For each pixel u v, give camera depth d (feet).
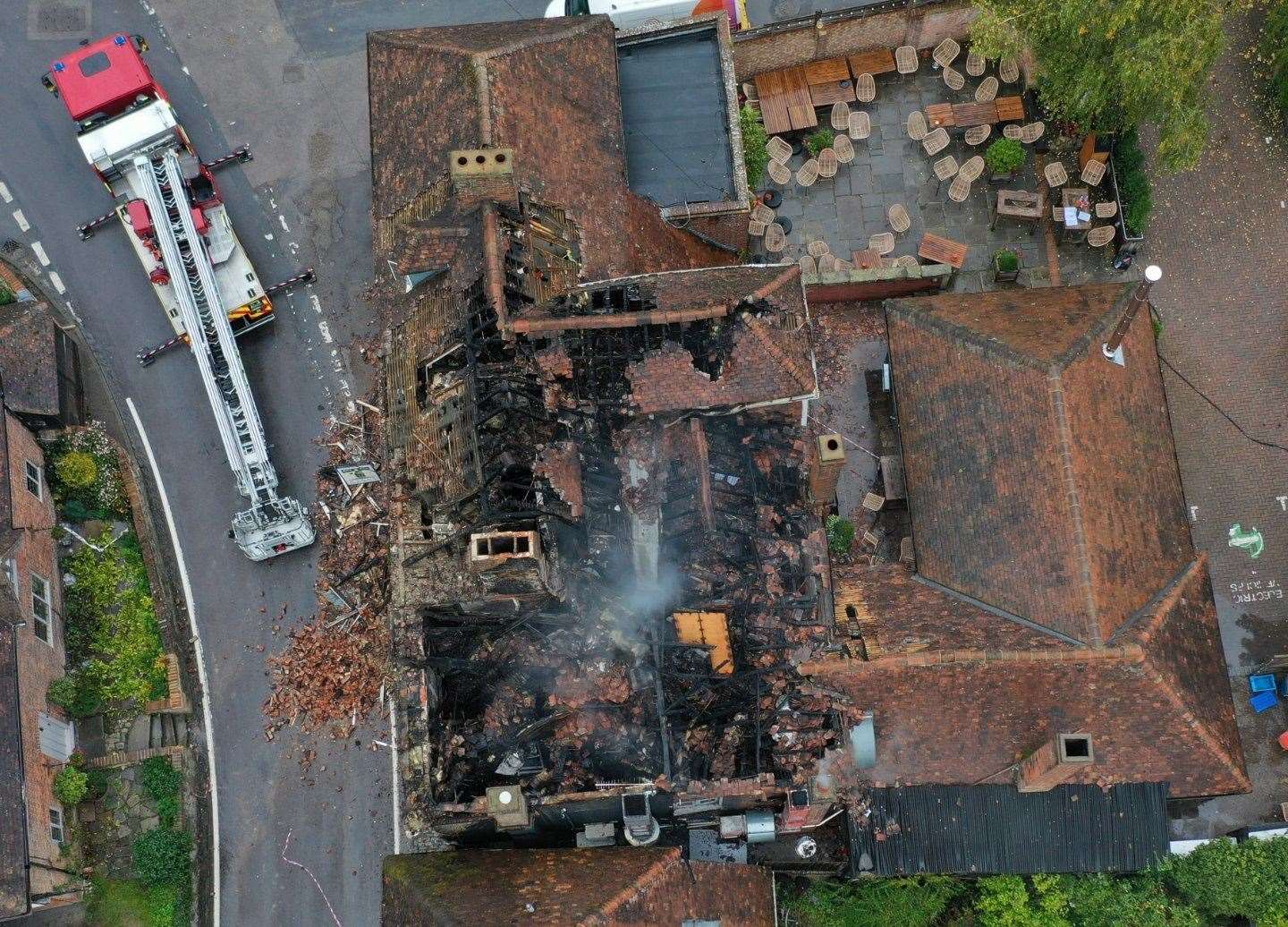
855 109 142.51
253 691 128.06
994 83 138.92
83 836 119.85
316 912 122.52
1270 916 108.27
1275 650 125.18
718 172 124.67
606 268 114.32
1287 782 120.57
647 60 128.06
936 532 112.47
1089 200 137.39
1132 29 116.57
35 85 144.15
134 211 132.36
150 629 126.52
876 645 104.83
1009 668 101.55
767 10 146.72
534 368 107.65
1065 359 107.96
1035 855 107.04
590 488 108.58
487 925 91.61
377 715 126.52
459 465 107.24
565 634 109.60
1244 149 138.92
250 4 146.82
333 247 140.46
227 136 144.25
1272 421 131.34
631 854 100.73
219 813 125.08
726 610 107.34
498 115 109.91
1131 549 107.24
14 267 139.23
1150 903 108.88
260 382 136.46
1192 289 135.54
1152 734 103.55
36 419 126.21
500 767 109.60
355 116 144.25
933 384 115.14
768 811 106.83
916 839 107.14
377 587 128.98
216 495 133.80
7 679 110.22
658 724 106.22
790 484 110.83
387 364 116.16
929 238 134.41
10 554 114.62
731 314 106.42
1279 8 131.85
